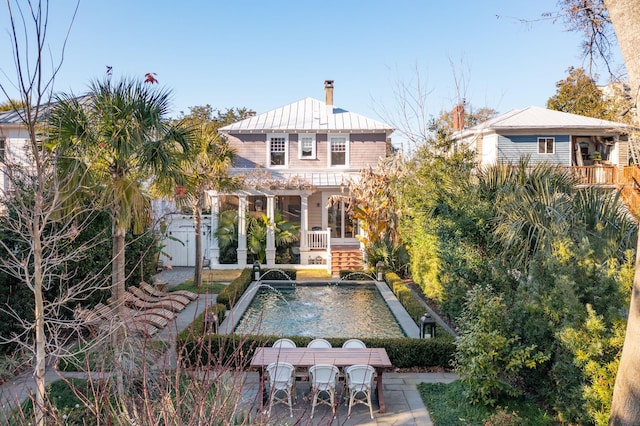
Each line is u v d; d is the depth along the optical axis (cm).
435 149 1838
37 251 489
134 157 797
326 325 1402
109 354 600
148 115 768
